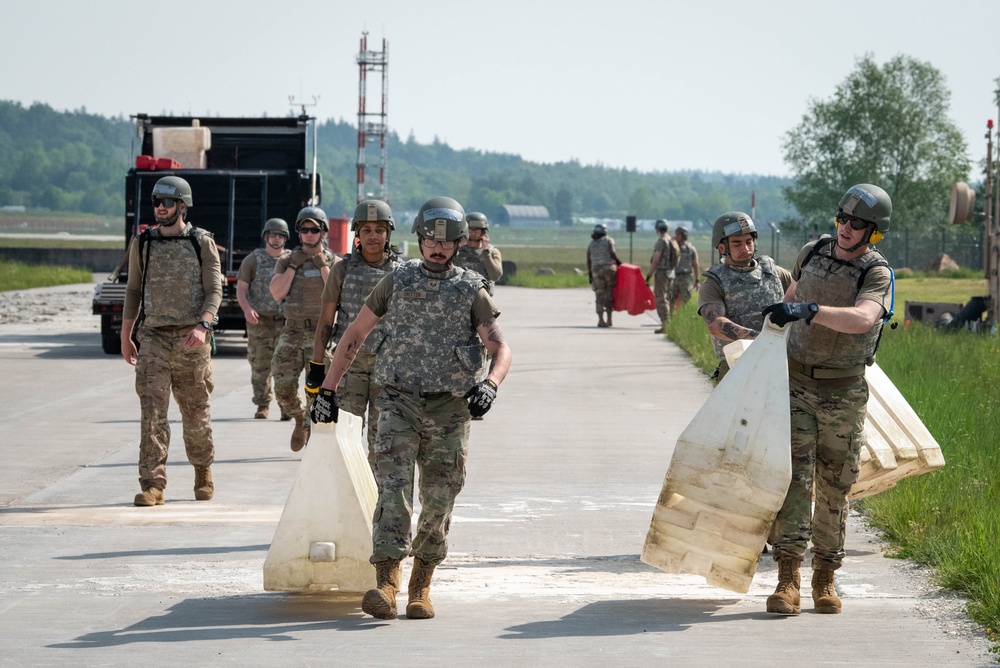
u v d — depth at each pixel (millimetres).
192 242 23375
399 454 15617
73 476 26578
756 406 16016
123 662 13891
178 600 16734
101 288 54531
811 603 16859
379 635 15023
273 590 16469
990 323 58625
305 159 61625
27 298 98000
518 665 13859
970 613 15984
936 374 38094
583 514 22875
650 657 14211
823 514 16547
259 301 35438
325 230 28969
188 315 23344
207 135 58812
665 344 61344
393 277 16047
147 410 23344
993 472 23953
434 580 18062
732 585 16594
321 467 16547
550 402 39750
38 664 13812
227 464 28234
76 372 47969
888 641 14883
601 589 17609
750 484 15992
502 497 24469
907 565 18891
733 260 20266
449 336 15805
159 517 22297
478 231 28672
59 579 17859
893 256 183750
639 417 36375
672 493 16406
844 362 16406
